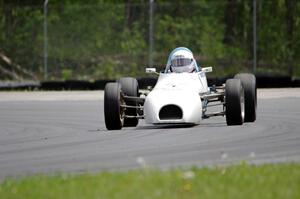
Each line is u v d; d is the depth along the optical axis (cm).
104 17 12488
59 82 11506
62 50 12556
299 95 9338
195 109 5597
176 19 12512
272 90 10306
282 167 3728
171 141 5044
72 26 12550
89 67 12469
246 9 12556
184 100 5581
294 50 12144
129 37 12412
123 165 4138
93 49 12488
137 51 12381
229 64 12325
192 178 3388
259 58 12219
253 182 3356
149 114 5584
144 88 10519
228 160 4203
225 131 5522
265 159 4212
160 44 12400
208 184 3319
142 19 12462
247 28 12444
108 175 3606
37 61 12712
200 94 5919
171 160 4253
